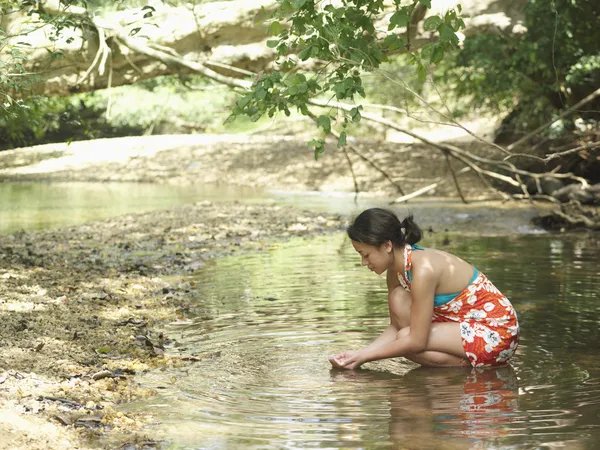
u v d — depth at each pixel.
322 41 5.86
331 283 7.47
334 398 4.34
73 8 9.50
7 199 15.57
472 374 4.76
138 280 7.61
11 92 8.39
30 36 9.65
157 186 18.16
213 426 3.91
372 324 5.93
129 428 3.87
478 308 4.96
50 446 3.59
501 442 3.66
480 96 17.89
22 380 4.43
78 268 8.12
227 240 10.41
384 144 20.53
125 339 5.47
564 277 7.54
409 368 4.93
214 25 10.31
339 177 18.05
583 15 12.28
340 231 11.27
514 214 12.86
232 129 26.41
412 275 4.89
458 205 14.13
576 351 5.19
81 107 25.25
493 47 15.31
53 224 11.98
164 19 10.41
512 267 8.11
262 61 10.45
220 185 18.23
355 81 5.71
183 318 6.15
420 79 5.95
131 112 23.86
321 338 5.57
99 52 9.13
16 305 6.18
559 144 15.97
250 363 5.00
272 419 4.01
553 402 4.22
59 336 5.39
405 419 3.99
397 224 4.95
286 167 19.34
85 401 4.22
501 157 17.61
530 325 5.82
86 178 19.47
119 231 11.06
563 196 13.88
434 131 23.03
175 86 24.59
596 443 3.64
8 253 9.06
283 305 6.57
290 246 9.92
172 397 4.35
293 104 5.89
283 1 5.74
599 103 15.13
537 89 15.92
